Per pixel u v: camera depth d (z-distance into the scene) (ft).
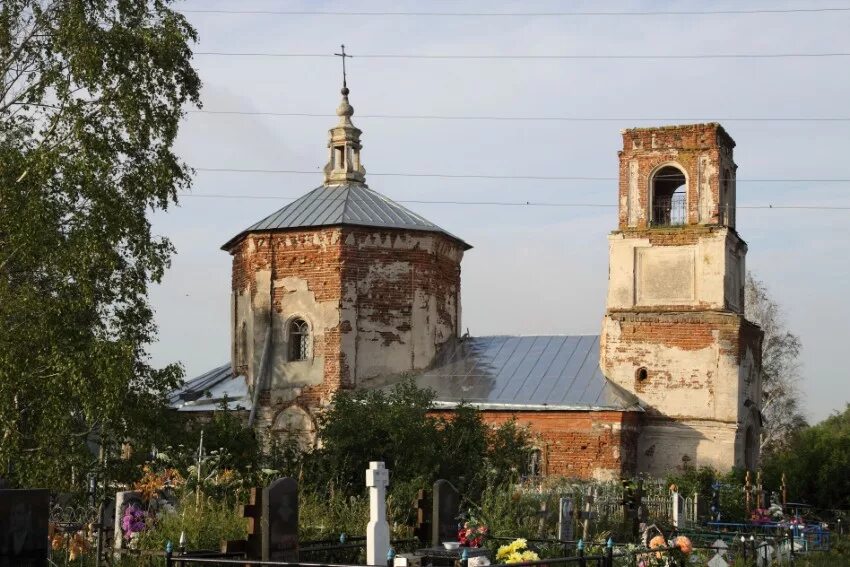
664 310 126.21
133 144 98.17
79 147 94.43
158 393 99.50
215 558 51.88
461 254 142.00
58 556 66.59
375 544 60.44
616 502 96.48
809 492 149.79
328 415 103.71
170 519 71.87
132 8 102.53
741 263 134.21
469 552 60.39
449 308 137.90
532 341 136.26
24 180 93.50
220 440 100.83
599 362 129.70
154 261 100.27
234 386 136.46
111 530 71.87
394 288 131.13
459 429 104.32
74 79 96.02
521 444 108.88
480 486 96.53
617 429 119.14
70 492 87.97
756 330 133.08
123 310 99.91
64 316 91.15
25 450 88.94
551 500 89.97
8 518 49.47
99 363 87.61
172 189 100.01
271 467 100.12
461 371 131.44
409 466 96.68
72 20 96.17
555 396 123.85
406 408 101.65
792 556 86.89
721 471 120.88
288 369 130.31
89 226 93.25
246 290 135.74
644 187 129.70
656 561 65.98
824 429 183.11
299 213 134.31
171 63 100.27
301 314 130.52
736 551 82.43
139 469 90.89
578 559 49.32
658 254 127.75
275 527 54.44
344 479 97.96
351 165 141.28
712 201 126.52
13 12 99.40
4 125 99.35
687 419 123.34
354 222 129.80
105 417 88.79
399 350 130.62
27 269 95.81
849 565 91.09
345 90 143.23
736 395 122.11
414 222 134.10
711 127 126.82
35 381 88.99
